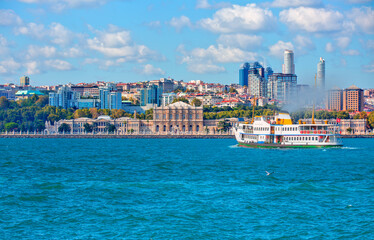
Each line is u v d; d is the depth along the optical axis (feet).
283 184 414.21
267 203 337.72
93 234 271.90
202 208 323.16
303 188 390.42
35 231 277.23
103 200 349.00
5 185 414.82
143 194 369.30
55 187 401.70
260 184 413.80
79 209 322.96
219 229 279.28
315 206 329.93
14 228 282.36
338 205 332.80
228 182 424.87
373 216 304.50
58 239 264.11
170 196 361.30
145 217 303.07
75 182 430.61
